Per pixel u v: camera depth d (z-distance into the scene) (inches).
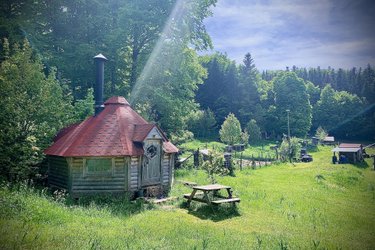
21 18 995.3
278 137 3122.5
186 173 993.5
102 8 1131.9
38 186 665.0
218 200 546.0
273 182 908.0
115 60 1145.4
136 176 624.7
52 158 671.8
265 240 376.5
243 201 616.1
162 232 388.5
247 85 3412.9
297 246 350.9
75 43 1117.7
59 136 708.7
